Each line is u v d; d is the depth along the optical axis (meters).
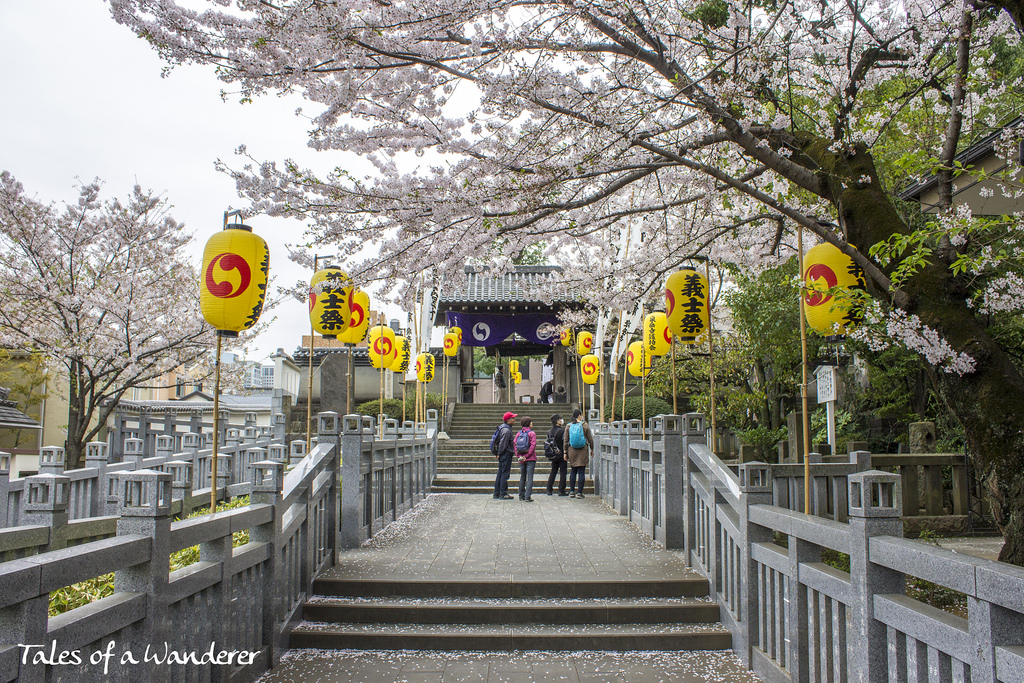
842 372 16.36
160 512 3.16
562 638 5.12
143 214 13.82
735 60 5.55
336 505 6.65
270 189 5.65
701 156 6.96
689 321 7.13
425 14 4.87
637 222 8.48
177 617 3.41
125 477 3.17
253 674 4.41
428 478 13.86
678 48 6.01
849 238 5.40
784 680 4.13
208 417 22.03
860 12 5.95
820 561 3.98
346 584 5.84
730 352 16.44
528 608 5.46
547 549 7.31
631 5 5.02
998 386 4.79
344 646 5.16
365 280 6.16
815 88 6.53
